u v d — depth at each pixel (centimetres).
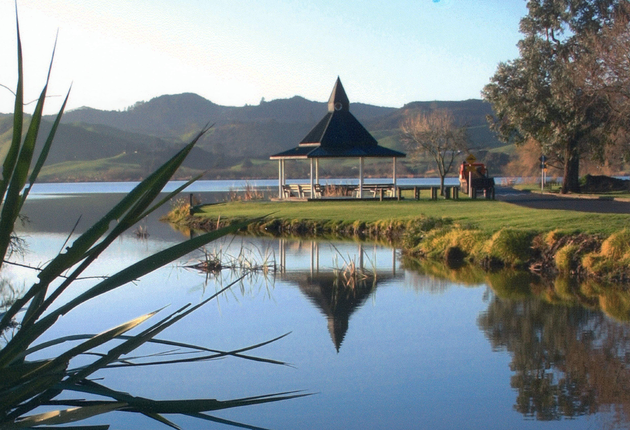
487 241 1800
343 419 677
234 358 900
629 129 3662
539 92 4241
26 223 3044
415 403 717
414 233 2131
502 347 946
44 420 253
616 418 665
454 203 3334
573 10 4262
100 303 1284
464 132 5022
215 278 1581
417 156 5319
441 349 936
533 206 2912
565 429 638
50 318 250
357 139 4006
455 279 1528
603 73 3556
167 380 809
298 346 963
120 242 2333
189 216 3269
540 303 1243
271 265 1759
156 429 652
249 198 4300
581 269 1542
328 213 2948
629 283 1424
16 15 215
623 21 3512
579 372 823
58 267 235
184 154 235
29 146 223
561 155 5053
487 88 4619
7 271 1627
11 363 279
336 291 1398
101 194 6469
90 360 878
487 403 716
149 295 1366
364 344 970
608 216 2003
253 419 681
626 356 892
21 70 217
